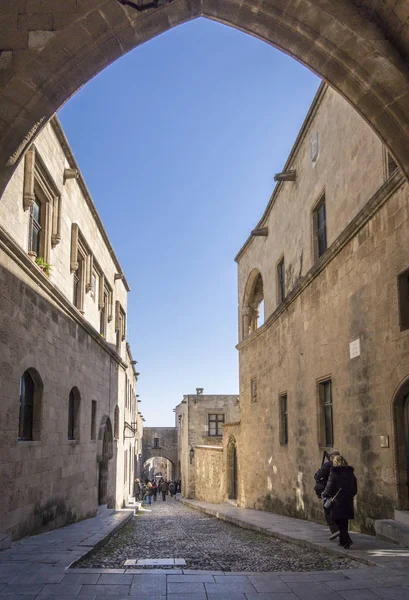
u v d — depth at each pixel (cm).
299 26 661
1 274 873
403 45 641
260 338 2020
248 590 545
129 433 3069
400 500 870
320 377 1293
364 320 1023
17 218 994
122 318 2597
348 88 688
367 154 1039
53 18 643
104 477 1984
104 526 1241
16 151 664
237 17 676
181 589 544
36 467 1052
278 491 1712
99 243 1883
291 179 1617
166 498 5097
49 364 1155
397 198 887
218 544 1020
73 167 1370
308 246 1445
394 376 891
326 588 554
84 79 674
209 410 4325
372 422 977
